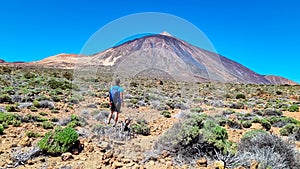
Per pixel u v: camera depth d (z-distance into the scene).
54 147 5.36
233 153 5.10
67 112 11.25
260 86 46.69
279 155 4.89
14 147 5.78
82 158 5.22
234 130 9.00
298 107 17.03
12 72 39.69
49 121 9.12
